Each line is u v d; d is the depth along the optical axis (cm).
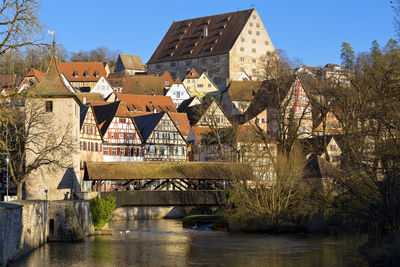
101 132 8744
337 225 5072
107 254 3922
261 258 3791
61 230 4444
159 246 4378
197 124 9775
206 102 10131
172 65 16200
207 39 15825
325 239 4741
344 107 5616
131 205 6350
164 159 9125
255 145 6781
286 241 4656
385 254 3441
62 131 5791
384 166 3628
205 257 3850
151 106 11719
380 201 3962
